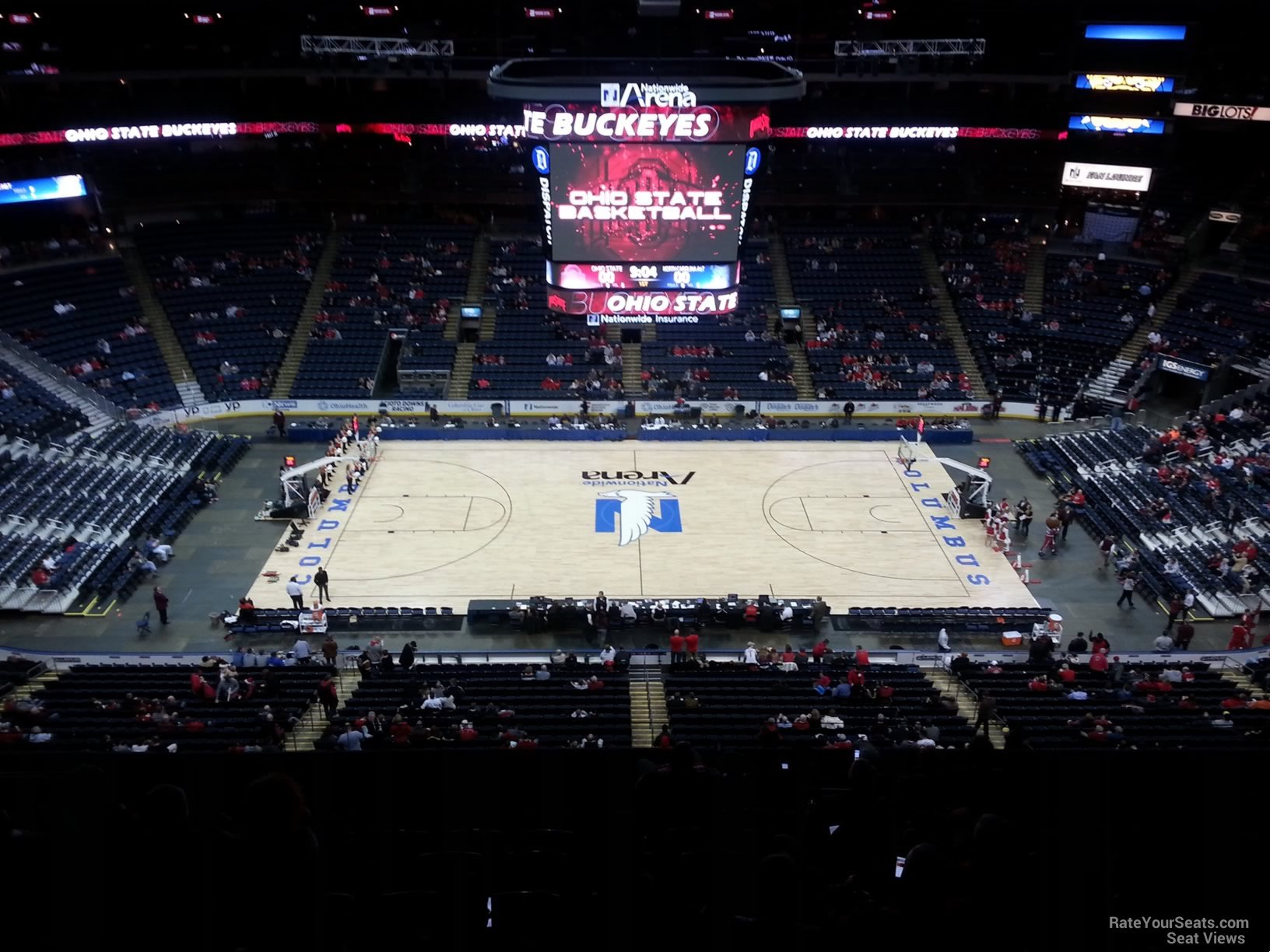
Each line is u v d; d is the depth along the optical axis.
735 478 43.94
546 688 27.06
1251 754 10.56
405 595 34.62
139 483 40.53
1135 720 24.53
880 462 45.91
